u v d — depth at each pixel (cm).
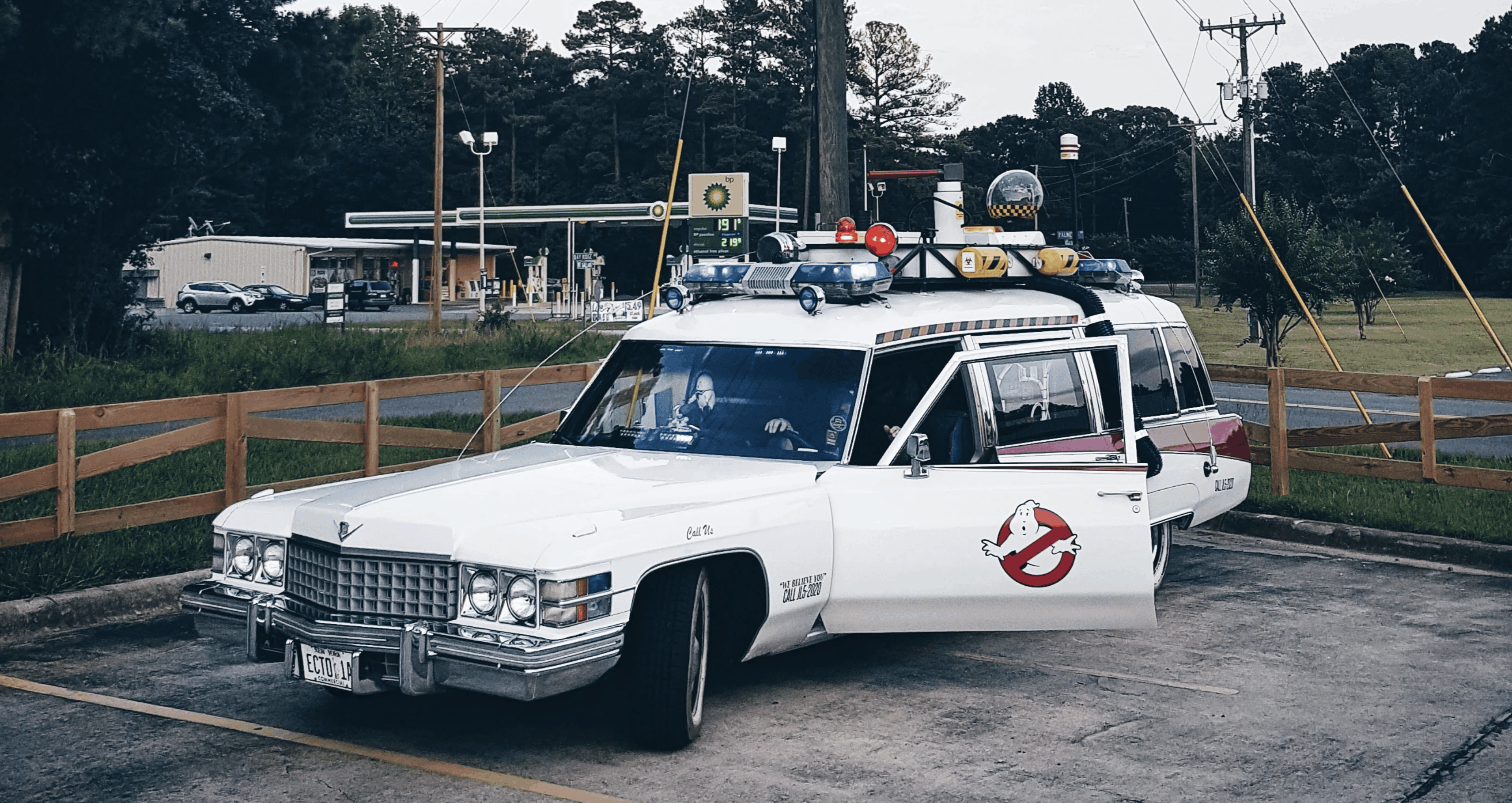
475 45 11462
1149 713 652
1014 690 688
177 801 528
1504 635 812
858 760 578
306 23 2755
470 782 549
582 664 527
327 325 3816
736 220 4228
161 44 2345
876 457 664
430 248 8375
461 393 2319
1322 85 11888
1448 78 10225
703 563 583
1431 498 1191
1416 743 609
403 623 552
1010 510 648
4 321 2455
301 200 10650
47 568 859
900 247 808
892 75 10494
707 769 565
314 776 556
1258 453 1229
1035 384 737
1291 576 984
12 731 615
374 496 591
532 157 11319
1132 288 976
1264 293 2522
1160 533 926
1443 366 3086
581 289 9175
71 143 2467
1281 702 672
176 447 976
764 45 10488
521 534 539
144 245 2928
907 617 648
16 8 2156
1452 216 9712
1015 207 976
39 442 1627
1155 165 13712
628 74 10862
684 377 716
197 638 792
